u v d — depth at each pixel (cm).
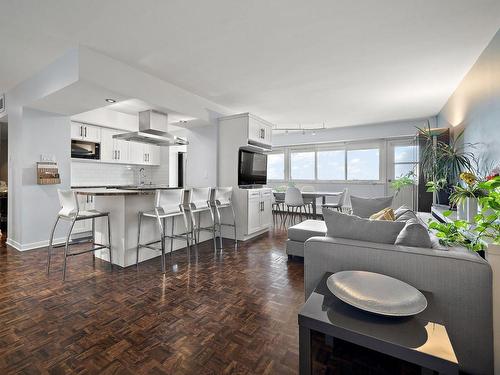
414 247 155
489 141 268
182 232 386
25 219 361
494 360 130
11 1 199
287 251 330
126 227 303
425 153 427
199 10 213
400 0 202
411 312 107
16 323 183
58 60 290
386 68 326
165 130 410
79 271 287
